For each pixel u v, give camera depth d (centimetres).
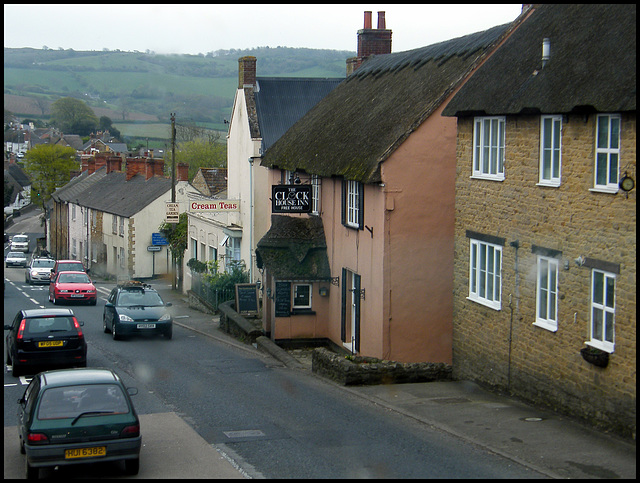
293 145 2775
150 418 1459
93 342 2530
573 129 1373
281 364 2162
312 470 1105
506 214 1612
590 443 1227
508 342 1612
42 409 1063
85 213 6538
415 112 2023
